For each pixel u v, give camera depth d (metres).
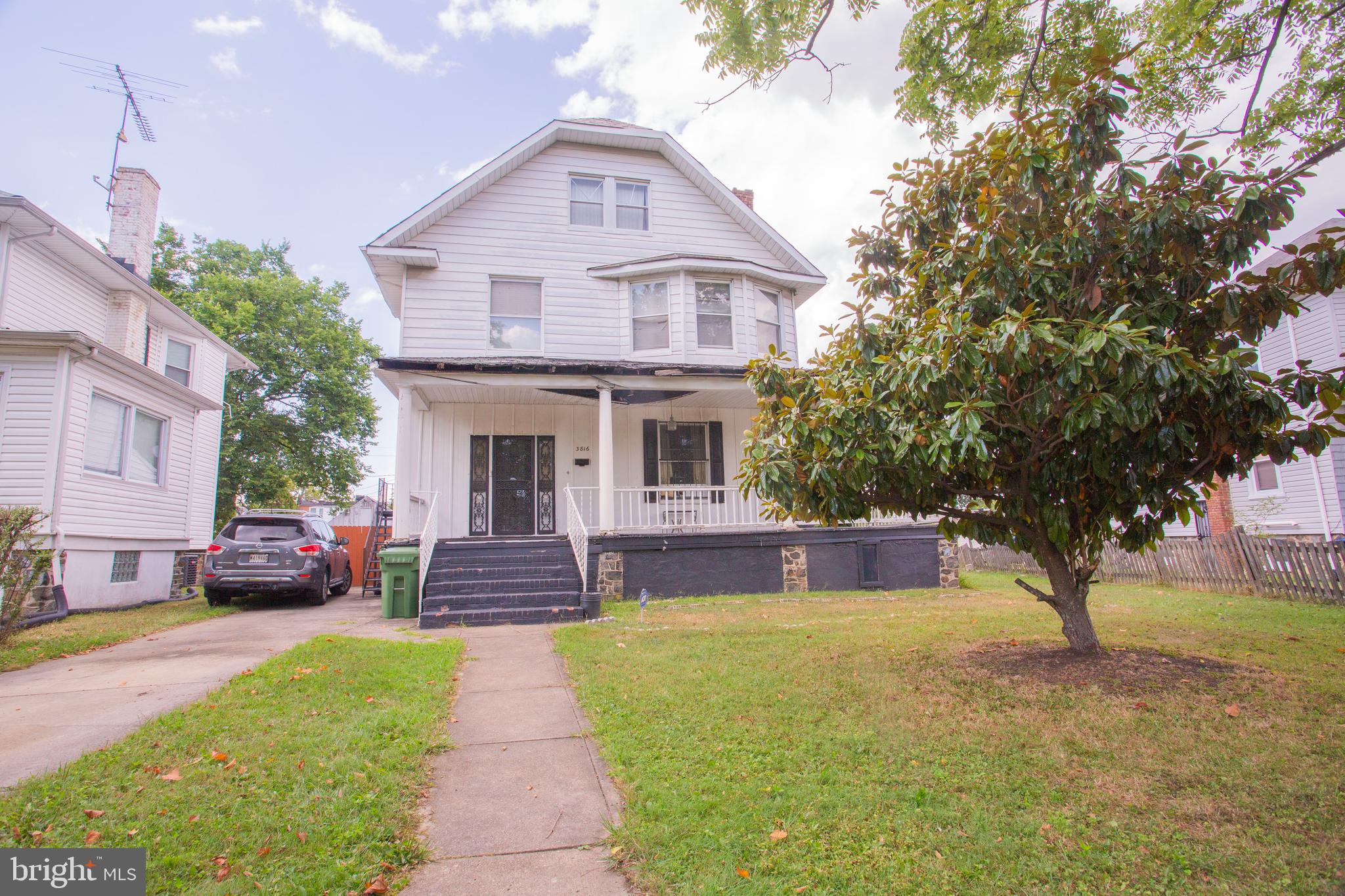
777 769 3.99
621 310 15.40
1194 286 5.18
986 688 5.41
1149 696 5.01
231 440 28.48
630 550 12.40
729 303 15.52
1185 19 7.13
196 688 5.73
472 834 3.35
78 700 5.36
